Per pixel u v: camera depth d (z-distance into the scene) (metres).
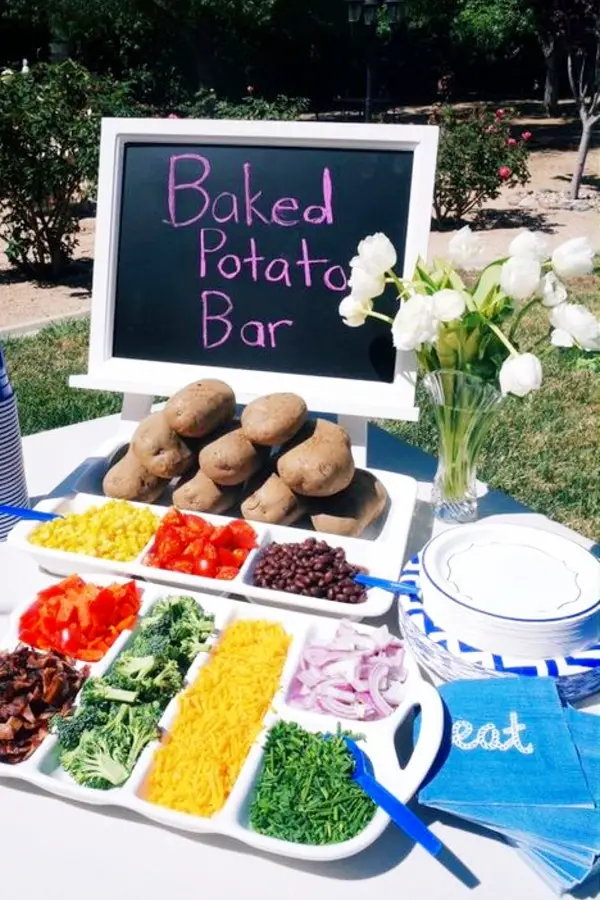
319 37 18.47
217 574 1.61
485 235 8.76
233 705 1.32
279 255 1.91
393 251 1.64
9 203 6.90
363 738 1.25
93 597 1.47
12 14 15.95
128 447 1.99
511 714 1.22
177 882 1.09
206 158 1.92
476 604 1.35
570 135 15.02
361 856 1.12
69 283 7.30
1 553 1.78
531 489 3.87
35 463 2.15
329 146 1.84
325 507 1.74
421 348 1.72
